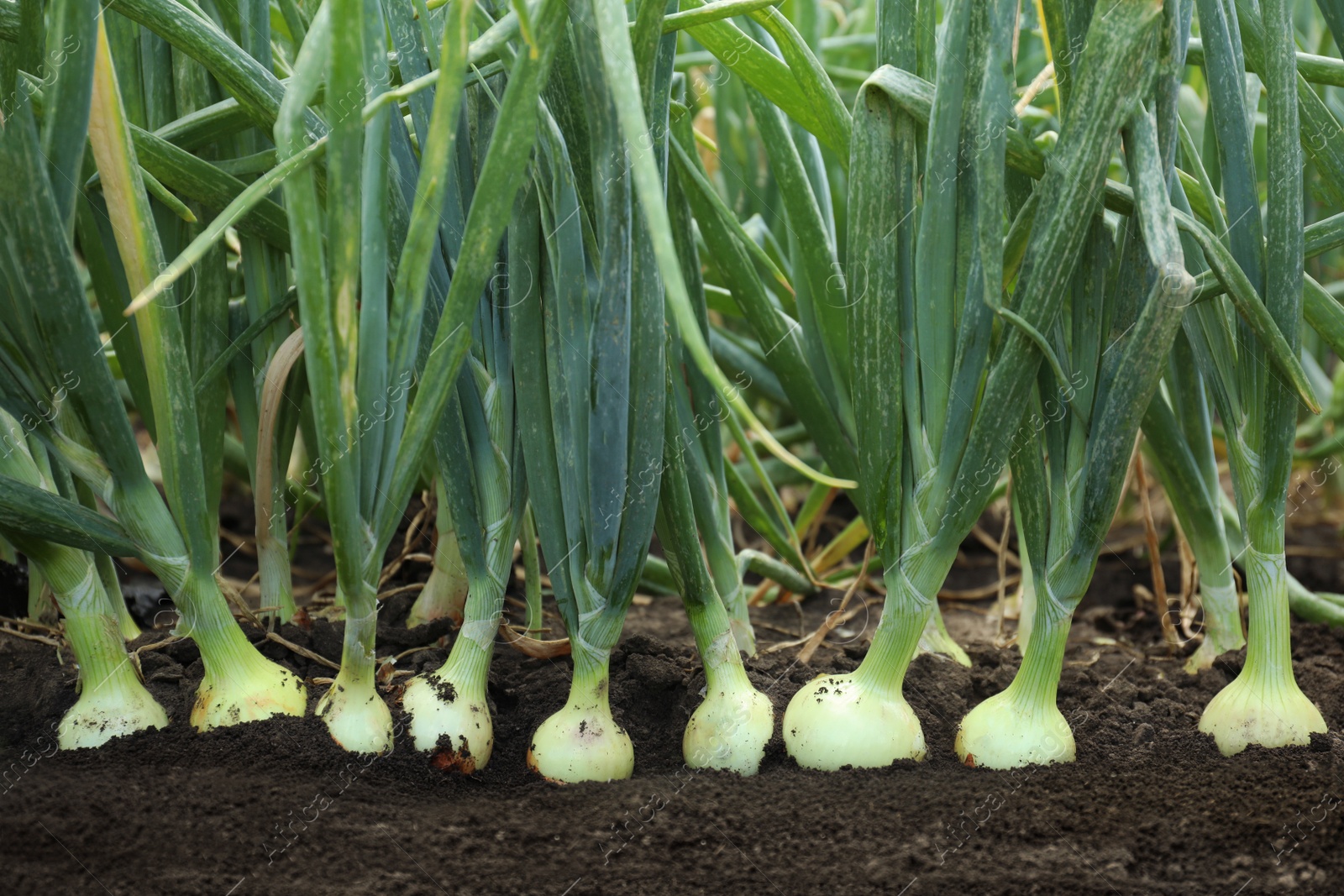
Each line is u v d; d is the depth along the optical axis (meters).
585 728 0.79
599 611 0.79
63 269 0.68
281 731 0.78
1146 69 0.67
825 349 1.01
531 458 0.78
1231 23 0.77
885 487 0.79
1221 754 0.83
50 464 0.91
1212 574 1.04
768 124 0.93
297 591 1.53
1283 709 0.82
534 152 0.72
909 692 0.91
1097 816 0.72
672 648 1.00
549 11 0.62
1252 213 0.78
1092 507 0.77
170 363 0.73
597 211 0.72
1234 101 0.77
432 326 0.80
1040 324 0.72
